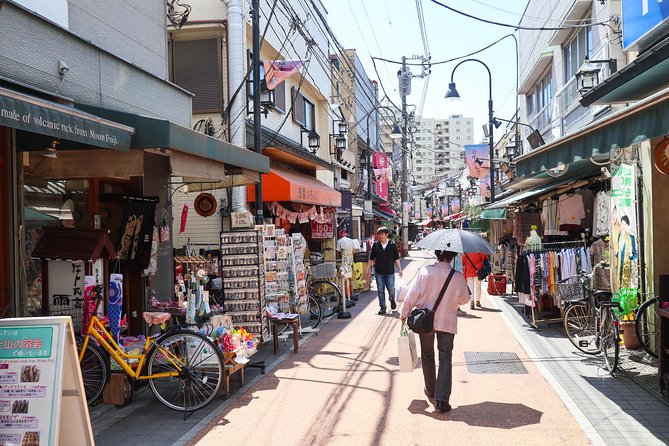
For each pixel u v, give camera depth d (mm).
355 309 14602
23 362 4047
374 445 5141
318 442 5266
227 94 14242
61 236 6973
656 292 8320
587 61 12453
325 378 7594
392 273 13516
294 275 10641
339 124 24281
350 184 32656
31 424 3971
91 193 8445
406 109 33688
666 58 5902
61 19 7074
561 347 9242
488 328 11109
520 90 25375
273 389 7117
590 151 6484
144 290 9023
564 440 5141
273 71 12445
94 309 6449
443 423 5684
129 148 6137
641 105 5234
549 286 10570
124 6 8836
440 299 6211
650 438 5145
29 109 4504
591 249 10117
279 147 15203
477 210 26984
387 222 50375
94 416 6238
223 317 7387
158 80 9461
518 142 25812
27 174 7152
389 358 8719
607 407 6082
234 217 9664
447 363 6145
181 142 6734
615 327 7312
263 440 5367
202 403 6320
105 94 7824
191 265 10219
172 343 6559
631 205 7996
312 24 22031
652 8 8023
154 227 9016
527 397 6496
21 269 6379
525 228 15039
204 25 14328
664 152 6809
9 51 5910
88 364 6539
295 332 9344
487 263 14117
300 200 14727
